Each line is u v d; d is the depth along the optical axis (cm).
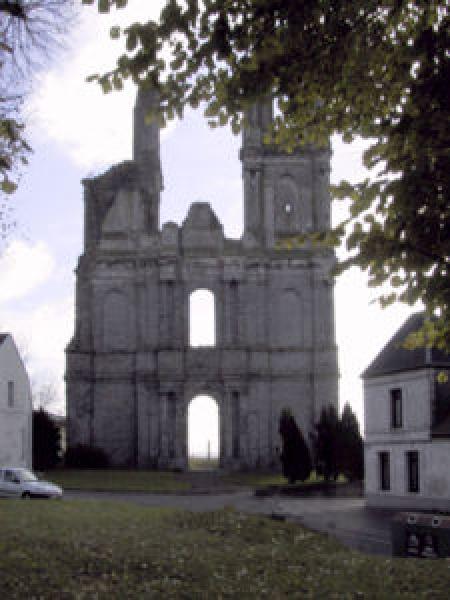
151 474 6181
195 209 7338
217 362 7094
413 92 1161
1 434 5338
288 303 7225
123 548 1995
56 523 2417
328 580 1714
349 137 1265
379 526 3319
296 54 1143
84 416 7019
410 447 4056
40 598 1499
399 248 1181
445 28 1152
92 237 7462
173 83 1120
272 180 7381
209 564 1852
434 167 1144
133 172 7612
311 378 7131
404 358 4234
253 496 4959
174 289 7138
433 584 1662
